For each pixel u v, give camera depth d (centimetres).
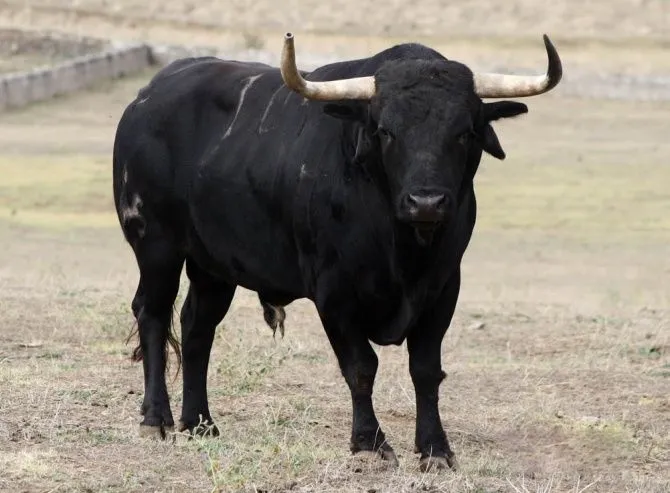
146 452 2908
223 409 3472
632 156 12125
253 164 3009
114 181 3381
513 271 7481
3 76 14750
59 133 12650
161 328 3266
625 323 5047
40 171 10644
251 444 3009
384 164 2675
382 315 2839
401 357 4381
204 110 3191
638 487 2798
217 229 3112
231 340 4322
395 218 2688
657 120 14488
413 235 2689
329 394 3706
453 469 2808
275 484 2636
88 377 3722
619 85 16088
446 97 2655
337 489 2608
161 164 3212
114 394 3512
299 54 19125
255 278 3088
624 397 3794
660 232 8912
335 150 2828
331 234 2803
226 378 3809
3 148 11675
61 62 17688
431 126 2627
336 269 2811
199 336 3294
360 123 2730
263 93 3105
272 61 18012
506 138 13000
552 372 4100
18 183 10125
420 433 2841
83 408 3341
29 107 14088
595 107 15262
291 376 3925
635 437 3341
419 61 2723
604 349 4512
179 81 3266
